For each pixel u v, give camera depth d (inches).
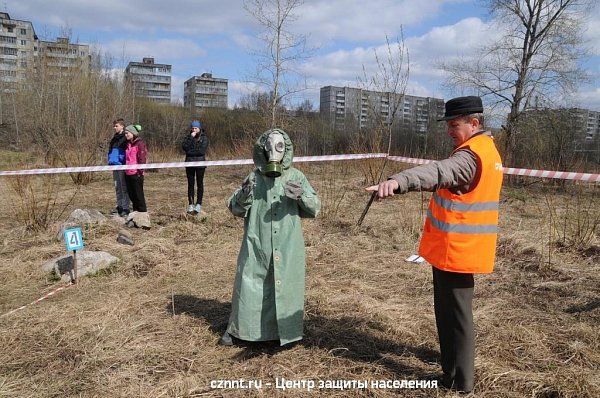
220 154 714.2
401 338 151.1
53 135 606.2
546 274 216.7
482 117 116.1
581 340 148.4
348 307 175.0
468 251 109.8
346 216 333.4
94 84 723.4
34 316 165.2
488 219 110.3
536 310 175.0
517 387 121.0
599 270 220.2
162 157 789.2
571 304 180.5
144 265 221.8
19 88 1005.8
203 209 365.1
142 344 145.0
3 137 1094.4
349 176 488.4
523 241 260.5
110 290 193.0
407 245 264.2
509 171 257.4
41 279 206.4
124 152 331.6
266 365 133.6
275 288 134.7
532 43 596.7
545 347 143.6
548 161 526.0
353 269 221.6
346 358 137.6
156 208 374.0
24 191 324.5
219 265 226.2
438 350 142.6
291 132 613.9
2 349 142.5
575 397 116.2
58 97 668.1
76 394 120.0
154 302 179.3
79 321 160.9
